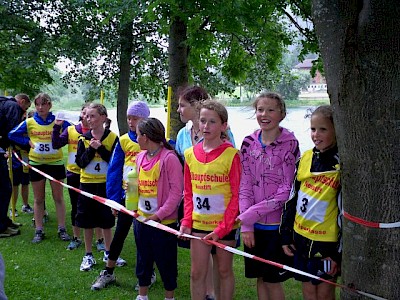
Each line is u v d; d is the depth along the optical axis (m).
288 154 2.99
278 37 8.55
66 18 12.58
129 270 4.58
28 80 13.14
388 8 2.21
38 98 5.44
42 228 5.53
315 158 2.79
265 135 3.07
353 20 2.31
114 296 3.94
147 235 3.49
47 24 12.63
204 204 3.12
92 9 10.95
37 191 5.43
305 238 2.76
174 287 3.59
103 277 4.13
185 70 7.51
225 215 3.08
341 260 2.69
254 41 8.84
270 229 3.01
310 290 2.78
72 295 3.94
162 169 3.46
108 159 4.55
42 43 12.16
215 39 8.94
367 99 2.32
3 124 5.52
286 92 12.52
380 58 2.27
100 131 4.59
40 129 5.41
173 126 7.39
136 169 3.64
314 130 2.73
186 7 6.08
